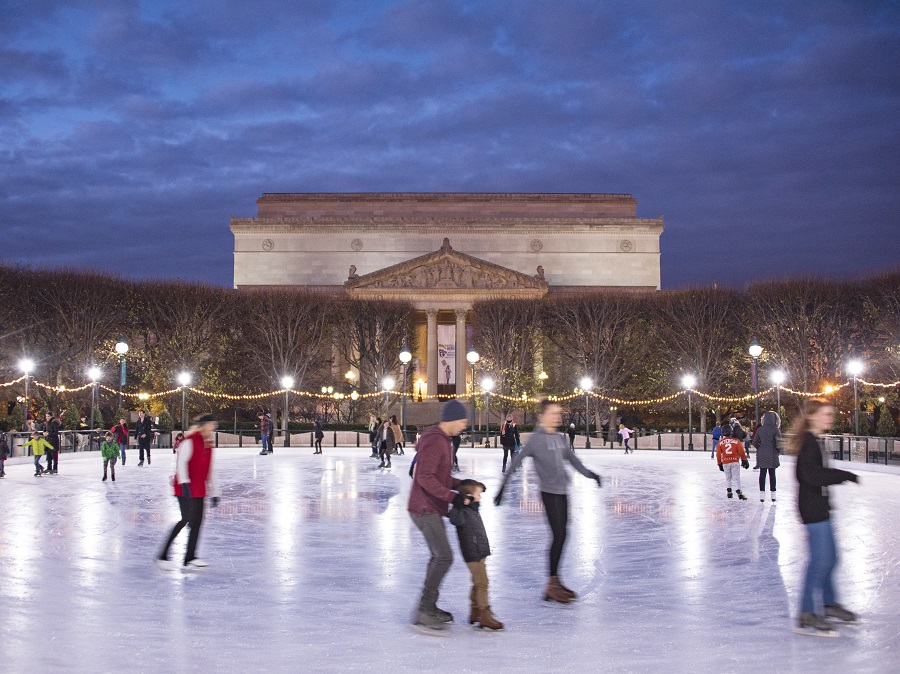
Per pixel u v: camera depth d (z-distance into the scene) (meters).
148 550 17.98
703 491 32.00
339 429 81.69
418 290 110.81
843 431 74.81
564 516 13.55
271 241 120.94
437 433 11.90
